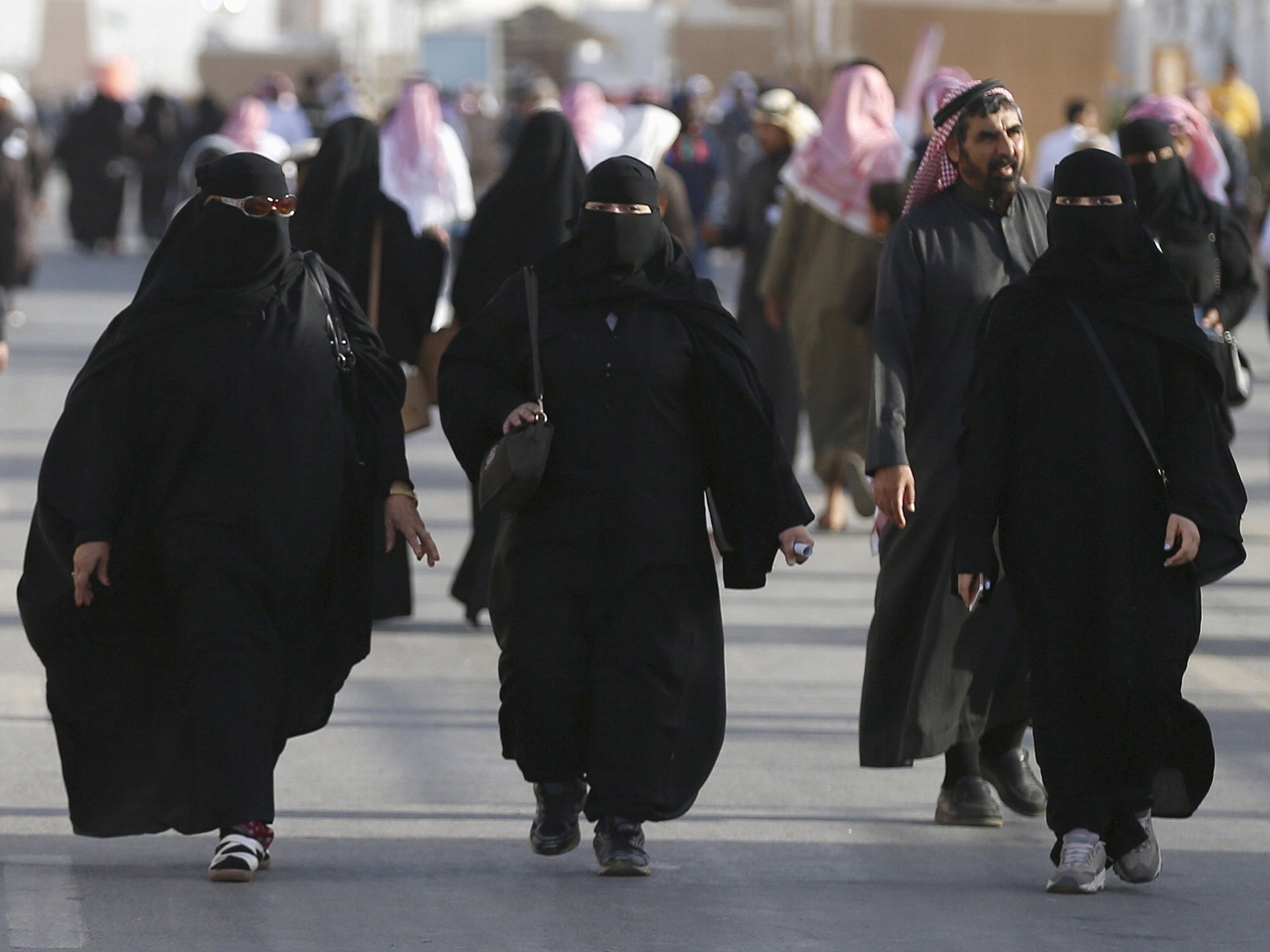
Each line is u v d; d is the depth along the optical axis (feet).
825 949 59.82
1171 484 66.69
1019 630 69.46
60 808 78.38
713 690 69.41
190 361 68.39
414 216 146.41
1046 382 67.31
